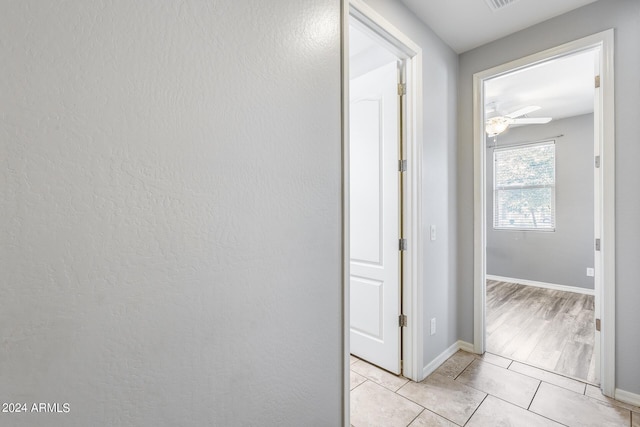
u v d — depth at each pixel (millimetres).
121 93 760
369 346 2260
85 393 719
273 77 1094
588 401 1762
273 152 1096
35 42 647
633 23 1717
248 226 1025
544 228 4480
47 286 669
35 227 655
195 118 894
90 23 713
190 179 885
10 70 621
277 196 1110
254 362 1046
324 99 1282
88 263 719
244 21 1010
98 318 735
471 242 2436
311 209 1230
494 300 3887
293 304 1167
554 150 4395
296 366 1178
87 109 711
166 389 846
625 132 1731
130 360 784
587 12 1876
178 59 858
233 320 989
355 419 1632
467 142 2453
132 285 785
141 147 794
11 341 632
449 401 1783
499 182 4914
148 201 808
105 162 738
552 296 4039
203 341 919
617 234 1761
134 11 779
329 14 1312
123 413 773
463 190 2480
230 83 973
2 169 617
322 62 1273
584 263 4141
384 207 2148
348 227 1384
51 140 668
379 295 2188
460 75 2500
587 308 3521
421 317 2021
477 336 2400
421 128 2010
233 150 983
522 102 3660
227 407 975
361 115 2273
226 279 971
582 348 2482
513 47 2203
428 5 1896
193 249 895
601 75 1819
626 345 1741
